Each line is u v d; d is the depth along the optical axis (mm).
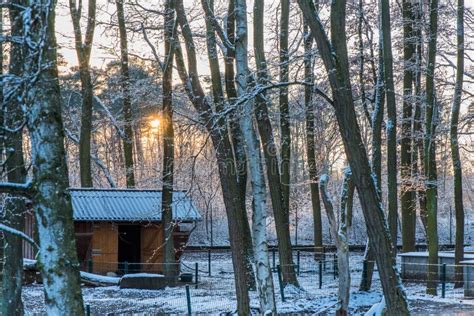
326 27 27594
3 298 14156
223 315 20750
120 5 28953
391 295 14461
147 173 53031
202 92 20047
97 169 54688
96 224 31844
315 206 41625
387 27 23156
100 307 23562
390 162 23891
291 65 27891
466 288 25375
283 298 23953
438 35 33406
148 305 23875
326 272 36219
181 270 34219
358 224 62375
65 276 10836
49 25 11180
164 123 29047
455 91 28188
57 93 11180
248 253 25766
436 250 26828
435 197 27047
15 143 13797
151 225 32438
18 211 14273
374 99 27594
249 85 18891
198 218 30609
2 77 10758
